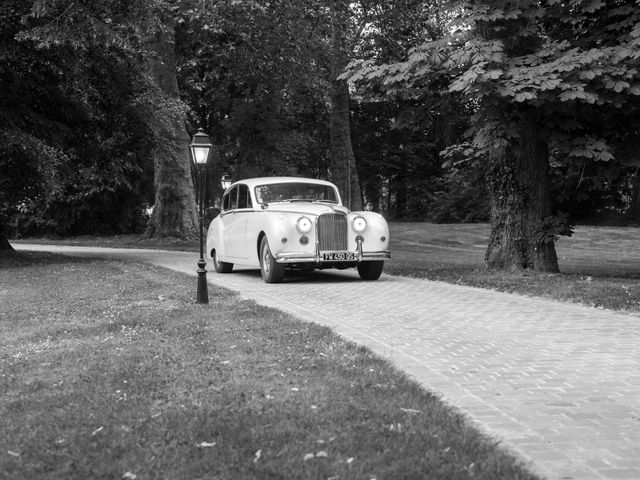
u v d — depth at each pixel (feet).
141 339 24.44
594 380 18.89
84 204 124.26
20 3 56.80
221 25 84.64
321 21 90.53
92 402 16.07
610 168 43.78
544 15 41.16
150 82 69.56
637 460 12.67
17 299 38.29
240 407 15.39
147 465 12.06
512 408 16.11
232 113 116.98
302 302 34.73
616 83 36.52
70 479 11.57
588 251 88.02
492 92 36.65
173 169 91.86
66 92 64.80
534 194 45.78
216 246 52.01
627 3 42.01
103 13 60.13
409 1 93.40
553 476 11.85
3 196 67.10
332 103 101.65
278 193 47.03
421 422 14.14
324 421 14.24
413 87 43.75
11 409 15.75
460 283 42.47
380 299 35.91
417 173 171.32
